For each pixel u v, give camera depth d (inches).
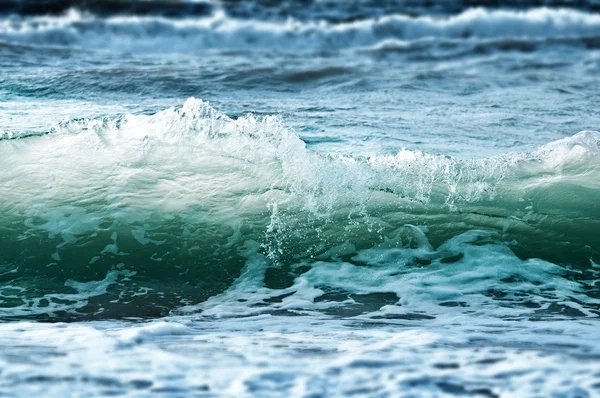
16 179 866.8
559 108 1407.5
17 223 793.6
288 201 834.8
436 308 629.9
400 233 778.8
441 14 2615.7
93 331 447.2
